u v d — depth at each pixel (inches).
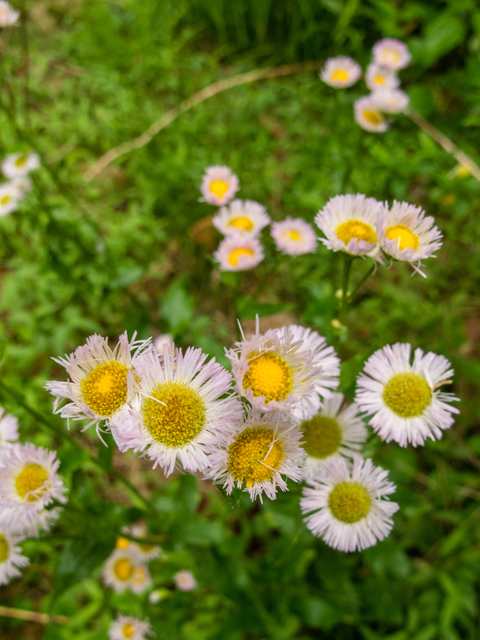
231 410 4.0
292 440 4.1
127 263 9.4
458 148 11.3
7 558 5.6
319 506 5.1
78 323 9.2
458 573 7.7
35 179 8.6
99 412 4.1
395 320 9.6
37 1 14.2
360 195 5.4
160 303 10.4
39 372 9.6
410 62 12.6
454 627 7.8
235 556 7.4
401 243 5.1
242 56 13.7
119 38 13.2
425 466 8.8
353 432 5.4
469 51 13.0
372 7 13.2
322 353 5.0
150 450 4.0
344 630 7.8
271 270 7.3
